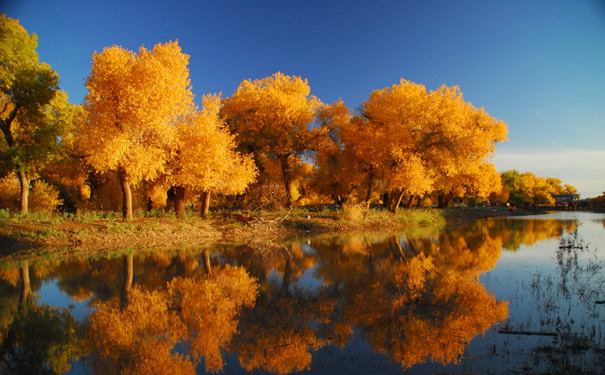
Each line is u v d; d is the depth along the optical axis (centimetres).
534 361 441
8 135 1748
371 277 977
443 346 506
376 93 2938
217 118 2064
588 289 787
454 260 1198
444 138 2708
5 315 687
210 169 1886
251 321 650
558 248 1407
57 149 1939
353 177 3141
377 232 2217
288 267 1137
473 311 658
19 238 1478
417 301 739
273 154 3184
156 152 1686
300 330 601
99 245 1559
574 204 6806
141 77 1555
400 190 2920
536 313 630
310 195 4931
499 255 1272
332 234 2106
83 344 550
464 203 6444
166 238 1777
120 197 2948
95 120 1539
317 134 2962
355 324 620
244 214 2377
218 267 1134
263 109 2819
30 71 1744
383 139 2608
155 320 657
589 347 479
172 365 472
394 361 463
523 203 7394
